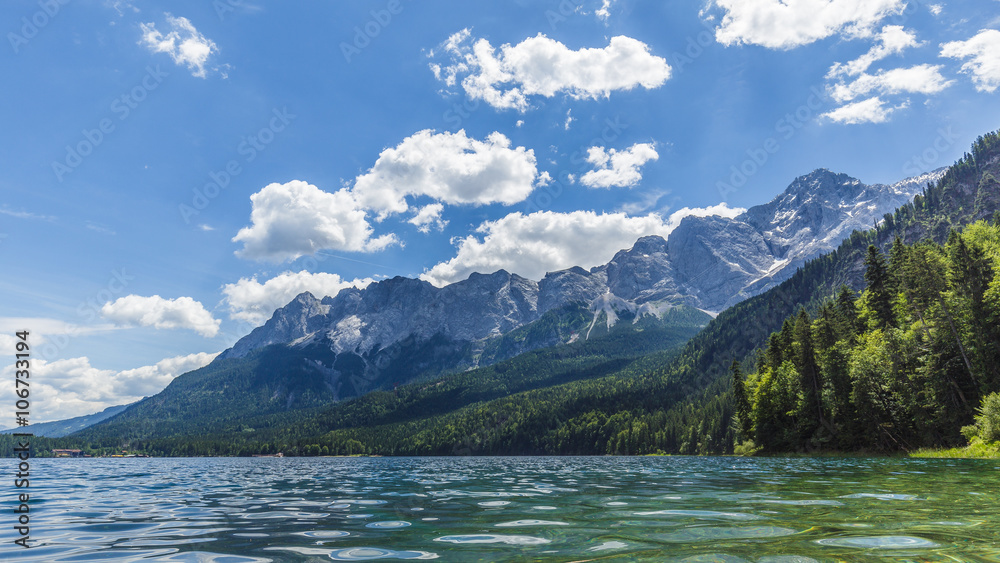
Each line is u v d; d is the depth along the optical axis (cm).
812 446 7356
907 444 6050
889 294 7900
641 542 855
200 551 887
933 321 6222
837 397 7119
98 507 1697
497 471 4188
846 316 8456
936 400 5769
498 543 894
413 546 886
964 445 5353
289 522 1240
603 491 1945
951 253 6116
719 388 18812
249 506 1642
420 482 2777
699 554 739
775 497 1559
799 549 757
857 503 1347
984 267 5800
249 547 912
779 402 8088
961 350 5716
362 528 1117
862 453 6444
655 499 1593
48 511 1591
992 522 988
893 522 1002
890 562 657
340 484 2722
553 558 750
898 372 6272
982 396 5281
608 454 18238
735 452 9394
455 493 2011
